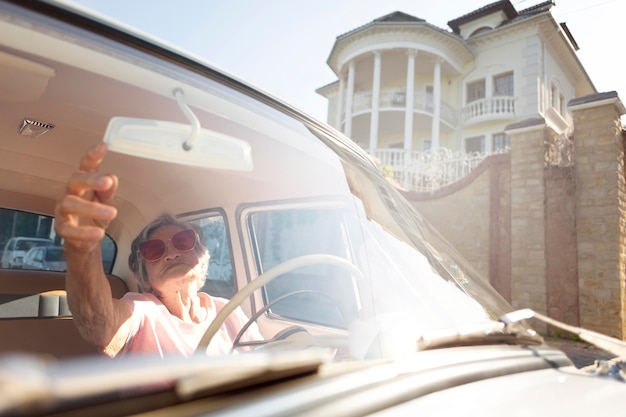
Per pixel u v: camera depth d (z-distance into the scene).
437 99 18.28
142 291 1.77
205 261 1.90
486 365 1.07
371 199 1.60
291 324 1.72
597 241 6.89
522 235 7.57
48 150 1.79
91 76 1.19
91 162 0.90
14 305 1.92
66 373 0.49
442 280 1.43
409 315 1.22
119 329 1.48
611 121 6.98
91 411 0.58
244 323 1.88
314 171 1.70
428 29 17.55
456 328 1.20
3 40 1.01
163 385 0.61
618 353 1.31
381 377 0.86
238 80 1.30
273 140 1.51
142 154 0.96
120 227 2.37
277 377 0.73
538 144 7.55
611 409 0.91
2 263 2.03
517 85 18.28
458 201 8.55
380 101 19.48
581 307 6.93
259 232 2.02
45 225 2.19
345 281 1.47
